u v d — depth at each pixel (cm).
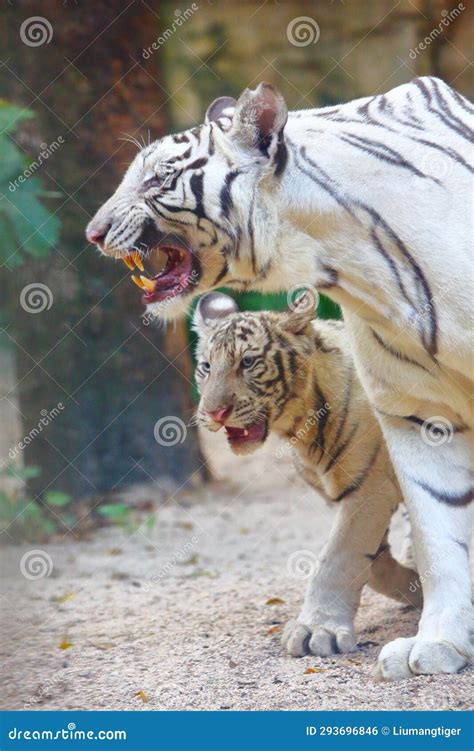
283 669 545
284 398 620
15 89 1081
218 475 1314
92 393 1136
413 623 640
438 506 541
